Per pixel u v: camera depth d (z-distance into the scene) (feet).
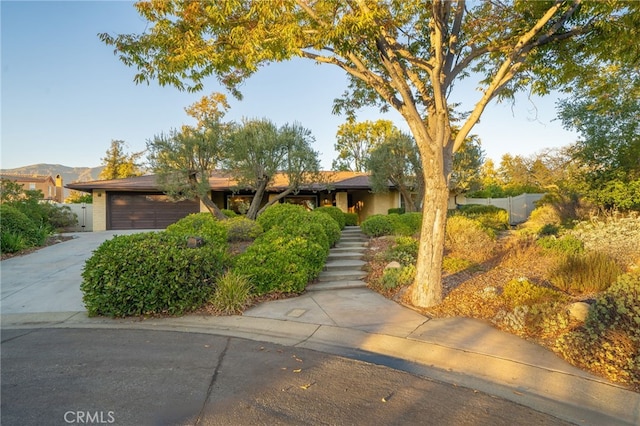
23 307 20.49
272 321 18.12
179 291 18.97
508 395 10.94
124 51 20.53
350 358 13.79
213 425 9.23
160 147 39.14
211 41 20.63
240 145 39.99
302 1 18.80
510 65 19.39
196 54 19.22
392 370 12.71
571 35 19.36
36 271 28.53
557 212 45.52
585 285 19.90
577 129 39.75
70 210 60.18
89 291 18.79
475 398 10.76
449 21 21.35
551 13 17.13
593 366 12.25
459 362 13.19
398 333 16.06
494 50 20.31
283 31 17.83
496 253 31.55
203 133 40.32
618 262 23.73
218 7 18.53
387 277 24.26
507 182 108.06
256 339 15.85
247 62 19.93
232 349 14.62
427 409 10.11
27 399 10.46
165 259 19.38
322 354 14.19
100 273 18.94
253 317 18.72
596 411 10.02
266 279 22.17
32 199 51.42
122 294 18.57
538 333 15.39
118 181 61.72
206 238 23.86
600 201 38.19
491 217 51.75
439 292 19.84
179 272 19.22
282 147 41.91
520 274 24.16
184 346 14.93
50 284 25.07
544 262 26.68
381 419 9.57
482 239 34.19
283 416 9.67
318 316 18.75
